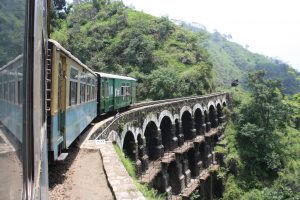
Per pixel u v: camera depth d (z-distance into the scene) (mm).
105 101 21125
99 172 10164
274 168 39406
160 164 26250
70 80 10875
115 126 18406
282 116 45219
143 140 23891
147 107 25281
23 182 2416
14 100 2266
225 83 101875
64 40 65875
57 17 74938
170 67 62656
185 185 30516
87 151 12609
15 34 2037
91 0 88250
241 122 45125
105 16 77250
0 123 1909
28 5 2564
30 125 2727
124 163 13867
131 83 30719
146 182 21047
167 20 78188
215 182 37938
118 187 8625
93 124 18312
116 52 65062
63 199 7953
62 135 10188
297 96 50281
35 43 2938
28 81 2650
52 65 8547
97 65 61844
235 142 43781
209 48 134375
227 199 36438
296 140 47656
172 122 31219
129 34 66438
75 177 9641
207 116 43375
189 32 79812
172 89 55906
